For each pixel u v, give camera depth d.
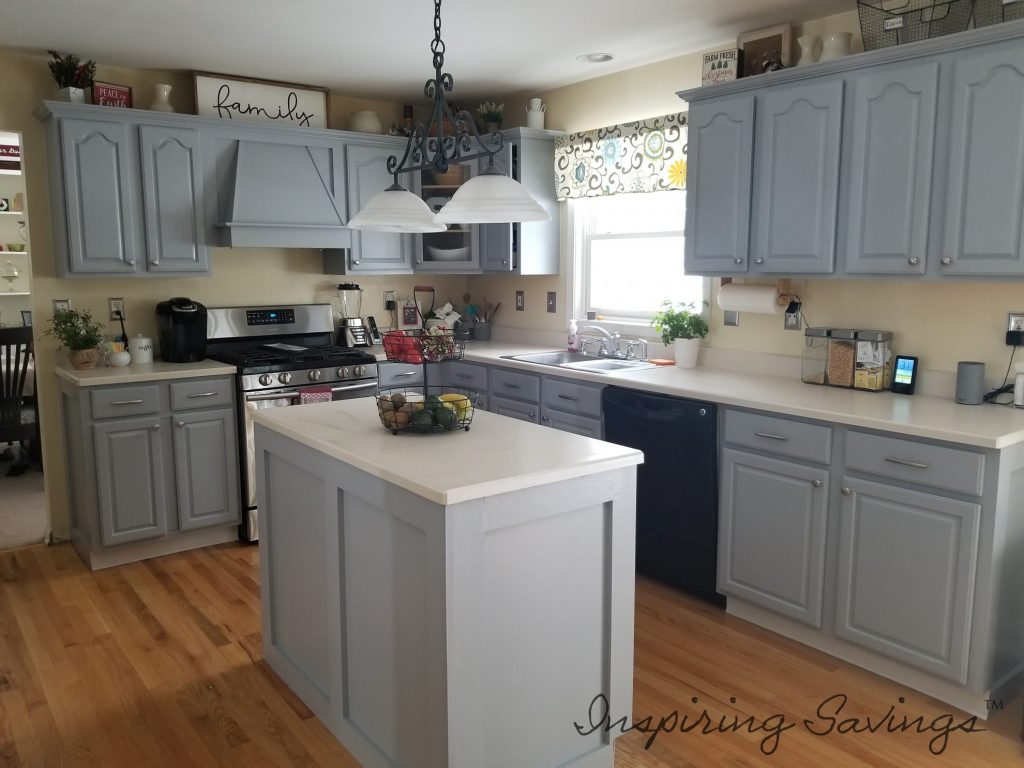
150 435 3.80
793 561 2.97
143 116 3.85
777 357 3.65
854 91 2.91
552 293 4.89
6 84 3.79
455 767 1.94
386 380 4.56
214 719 2.57
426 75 4.33
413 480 1.91
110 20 3.33
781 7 3.22
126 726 2.53
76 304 4.08
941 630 2.56
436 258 4.84
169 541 4.01
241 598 3.48
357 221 2.55
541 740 2.16
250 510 4.10
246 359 4.11
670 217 4.22
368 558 2.21
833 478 2.82
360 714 2.35
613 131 4.23
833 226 3.01
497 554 1.99
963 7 2.69
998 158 2.54
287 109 4.47
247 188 4.14
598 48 3.82
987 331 2.95
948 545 2.52
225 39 3.62
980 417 2.67
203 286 4.45
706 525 3.30
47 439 4.10
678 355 3.95
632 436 3.56
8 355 4.73
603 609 2.25
